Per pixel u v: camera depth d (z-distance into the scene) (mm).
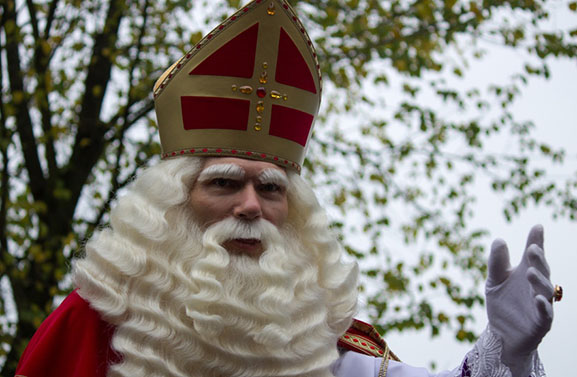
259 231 4715
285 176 4918
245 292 4605
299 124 5117
